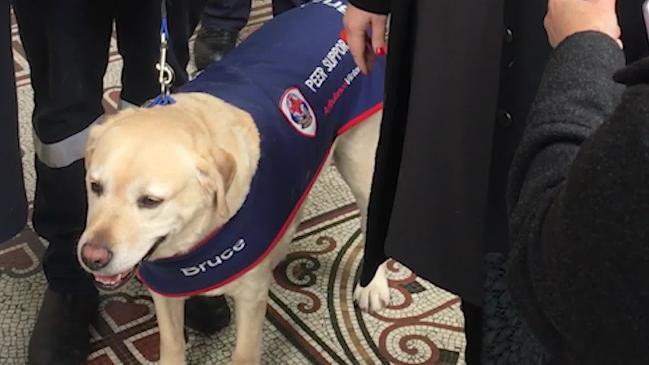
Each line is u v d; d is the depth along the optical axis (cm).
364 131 188
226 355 192
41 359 185
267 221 154
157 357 190
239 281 159
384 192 133
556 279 77
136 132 137
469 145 119
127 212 134
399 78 123
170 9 181
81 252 133
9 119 143
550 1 96
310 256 218
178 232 141
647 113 67
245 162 148
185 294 157
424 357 193
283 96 163
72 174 177
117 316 200
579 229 73
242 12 292
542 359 111
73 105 171
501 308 123
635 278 70
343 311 204
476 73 116
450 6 115
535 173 86
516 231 86
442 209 124
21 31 166
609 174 69
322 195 238
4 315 198
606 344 76
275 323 199
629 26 110
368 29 141
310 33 178
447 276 127
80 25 164
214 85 162
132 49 178
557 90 89
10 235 153
